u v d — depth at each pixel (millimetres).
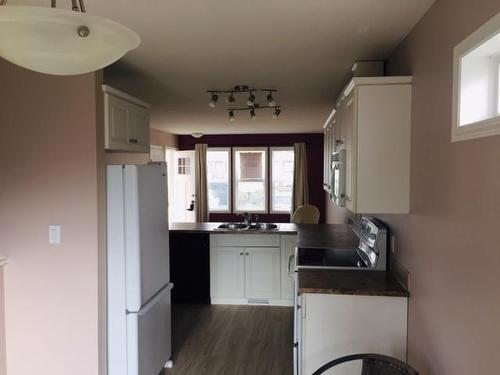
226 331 3764
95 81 2371
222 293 4473
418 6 1858
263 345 3465
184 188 8398
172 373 2994
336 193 2893
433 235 1834
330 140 4055
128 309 2508
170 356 3158
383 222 2877
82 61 970
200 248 4465
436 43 1800
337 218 6387
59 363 2459
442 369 1729
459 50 1537
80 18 830
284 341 3541
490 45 1393
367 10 1913
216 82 3430
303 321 2336
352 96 2318
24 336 2480
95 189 2385
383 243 2703
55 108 2389
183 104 4504
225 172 8508
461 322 1531
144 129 3266
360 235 3338
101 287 2451
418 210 2061
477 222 1397
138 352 2537
